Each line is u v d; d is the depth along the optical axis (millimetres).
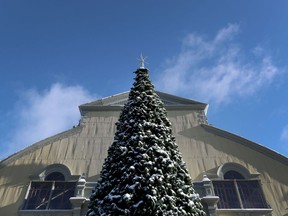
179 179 11977
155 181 11070
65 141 19031
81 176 17031
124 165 11891
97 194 11836
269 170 17719
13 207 15789
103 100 21672
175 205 10938
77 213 15148
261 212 15773
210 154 18438
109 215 10508
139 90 15805
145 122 13523
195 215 11172
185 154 18406
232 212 15672
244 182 17156
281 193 16688
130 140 12711
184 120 20594
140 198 10656
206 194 15922
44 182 16875
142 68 17750
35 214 15398
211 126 19844
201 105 21484
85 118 20516
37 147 18594
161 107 15344
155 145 12453
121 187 11219
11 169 17500
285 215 15789
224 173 17531
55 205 15930
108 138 19297
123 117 14539
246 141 18969
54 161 17922
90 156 18203
